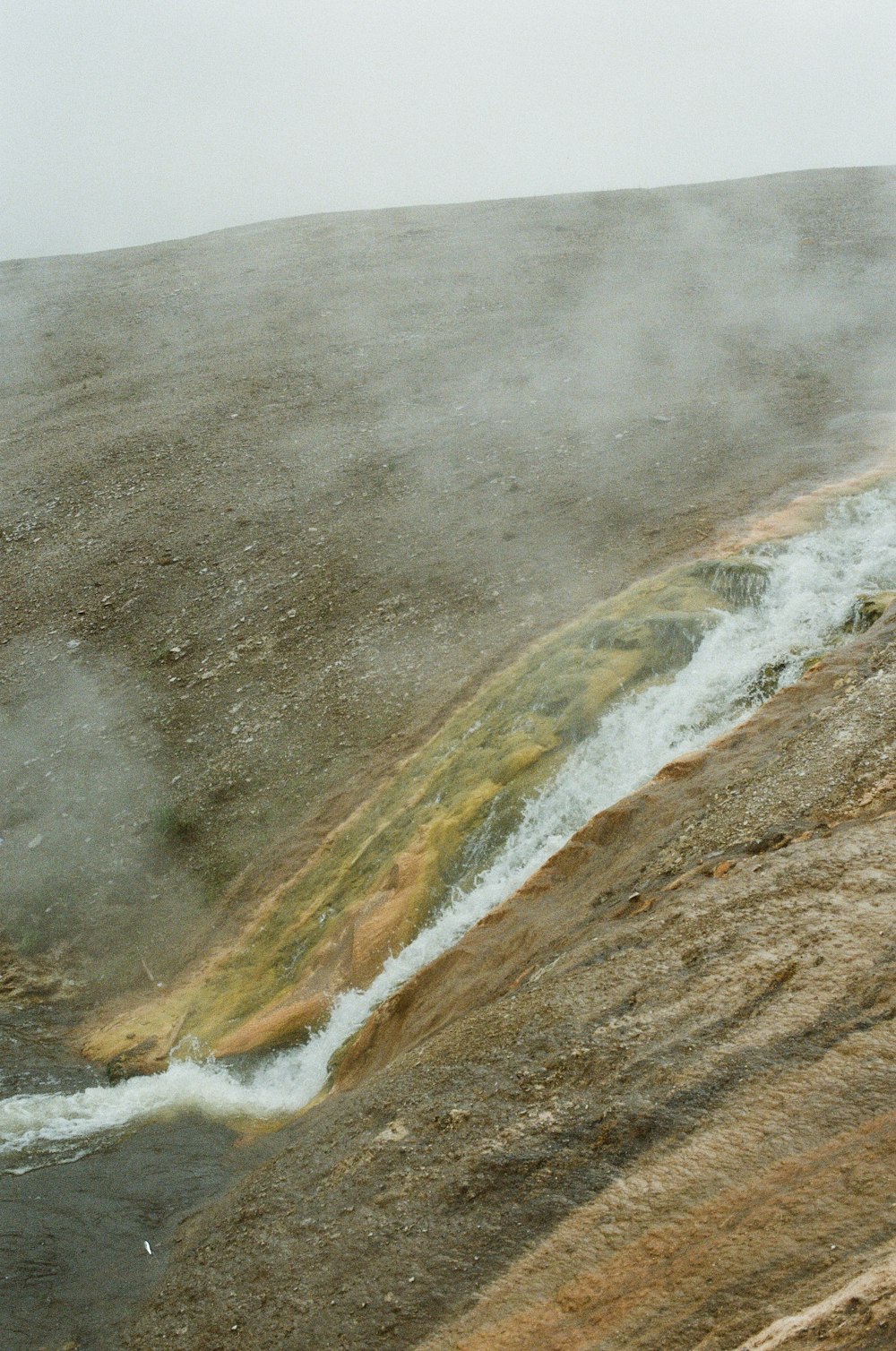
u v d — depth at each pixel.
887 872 5.04
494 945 7.09
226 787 12.20
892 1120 3.65
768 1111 3.91
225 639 14.79
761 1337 2.99
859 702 6.92
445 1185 4.34
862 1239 3.22
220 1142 7.43
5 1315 5.36
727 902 5.35
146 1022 9.67
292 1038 8.44
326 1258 4.31
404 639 13.26
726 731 8.38
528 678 10.77
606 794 8.55
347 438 19.86
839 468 13.27
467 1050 5.38
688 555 12.05
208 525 17.81
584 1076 4.55
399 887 8.99
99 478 20.83
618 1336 3.27
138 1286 5.29
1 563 18.69
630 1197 3.81
